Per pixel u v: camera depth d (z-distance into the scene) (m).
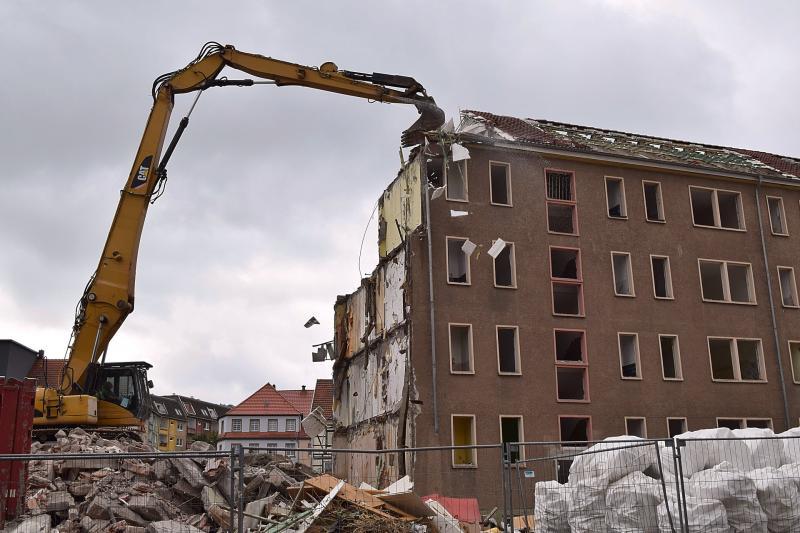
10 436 12.88
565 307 31.06
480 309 28.06
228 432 89.12
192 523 14.24
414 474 25.55
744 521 11.48
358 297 35.53
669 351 30.88
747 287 32.69
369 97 25.48
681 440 11.23
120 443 22.25
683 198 32.41
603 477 12.66
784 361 31.98
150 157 24.25
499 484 26.28
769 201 34.50
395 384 28.45
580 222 30.42
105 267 23.62
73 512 13.90
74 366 23.14
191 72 24.67
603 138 35.22
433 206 28.61
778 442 12.98
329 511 13.59
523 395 27.64
